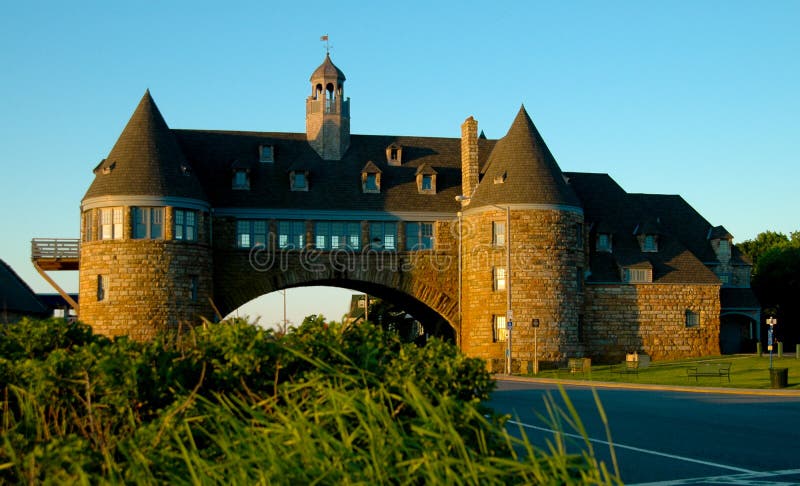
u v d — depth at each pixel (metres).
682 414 25.62
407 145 66.50
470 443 8.13
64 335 13.07
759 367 48.97
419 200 62.75
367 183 62.31
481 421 7.39
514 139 60.81
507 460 6.48
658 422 23.31
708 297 64.12
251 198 59.84
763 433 20.80
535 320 56.31
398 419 8.11
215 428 8.30
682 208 75.69
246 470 6.79
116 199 53.69
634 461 16.42
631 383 41.16
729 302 70.00
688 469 15.50
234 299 58.75
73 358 10.01
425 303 61.91
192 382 9.85
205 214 56.53
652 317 63.09
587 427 22.16
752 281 92.06
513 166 59.72
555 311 58.12
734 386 38.22
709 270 65.00
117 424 9.39
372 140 66.06
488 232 59.22
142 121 56.00
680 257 65.31
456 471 7.10
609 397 33.25
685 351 63.28
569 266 59.03
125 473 7.49
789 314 89.88
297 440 6.79
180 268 54.50
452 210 62.88
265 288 59.41
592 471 6.20
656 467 15.71
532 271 58.09
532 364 57.47
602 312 62.53
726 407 28.22
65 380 9.69
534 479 6.79
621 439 19.69
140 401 9.37
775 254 91.69
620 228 66.25
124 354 9.84
